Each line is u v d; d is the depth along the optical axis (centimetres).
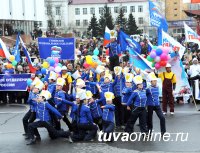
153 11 1986
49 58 1881
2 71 2162
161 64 1672
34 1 7194
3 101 2155
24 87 2122
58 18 11512
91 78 1614
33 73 2103
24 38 5188
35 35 5428
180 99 2014
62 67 1730
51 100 1378
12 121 1644
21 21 6788
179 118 1623
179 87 1984
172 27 9706
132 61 1738
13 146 1255
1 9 6000
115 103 1486
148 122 1363
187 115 1684
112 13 11588
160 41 1950
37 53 3322
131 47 1939
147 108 1362
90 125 1286
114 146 1223
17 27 6662
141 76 1372
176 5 11100
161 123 1337
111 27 8675
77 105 1295
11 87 2131
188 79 2017
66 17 11594
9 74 2130
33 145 1259
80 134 1297
